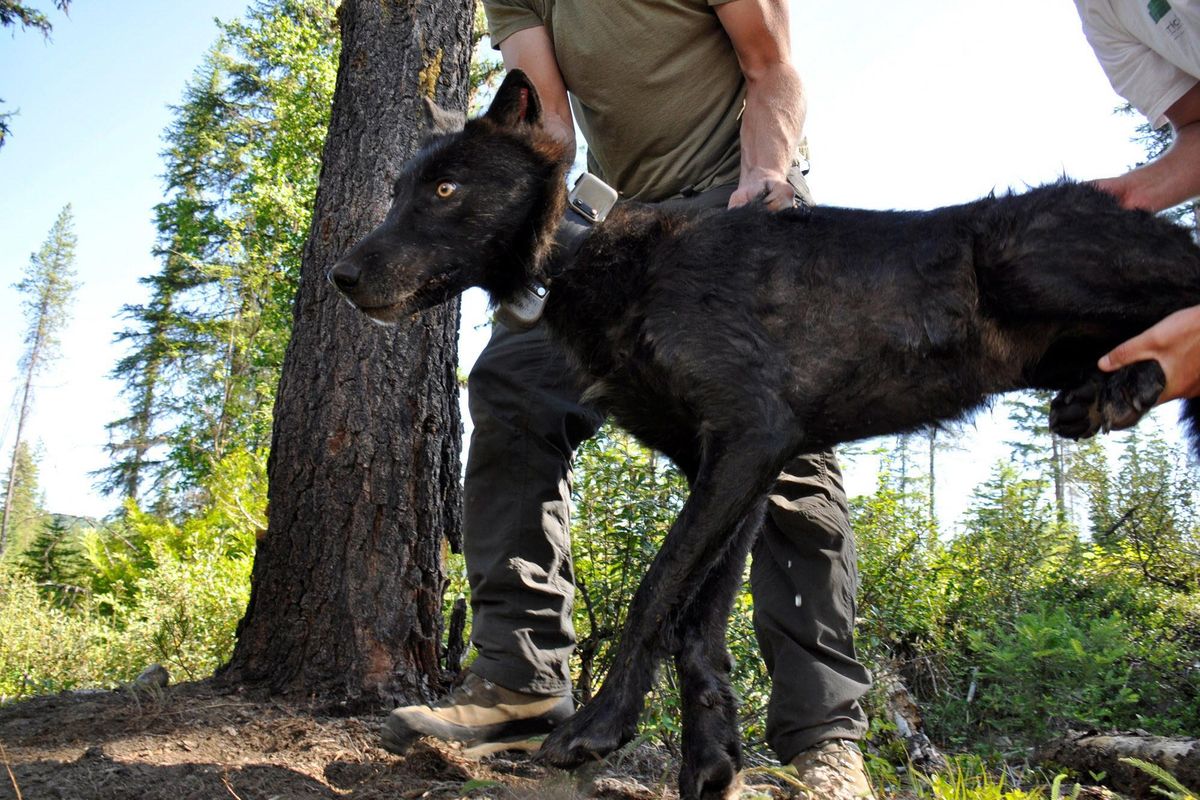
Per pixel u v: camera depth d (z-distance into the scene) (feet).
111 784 8.24
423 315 13.25
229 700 11.48
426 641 12.51
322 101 80.94
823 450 8.79
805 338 8.36
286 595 12.37
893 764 15.12
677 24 9.86
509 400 9.95
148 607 26.00
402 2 14.75
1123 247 8.43
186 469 98.37
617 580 15.15
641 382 8.68
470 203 9.33
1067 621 18.54
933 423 8.79
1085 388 8.08
